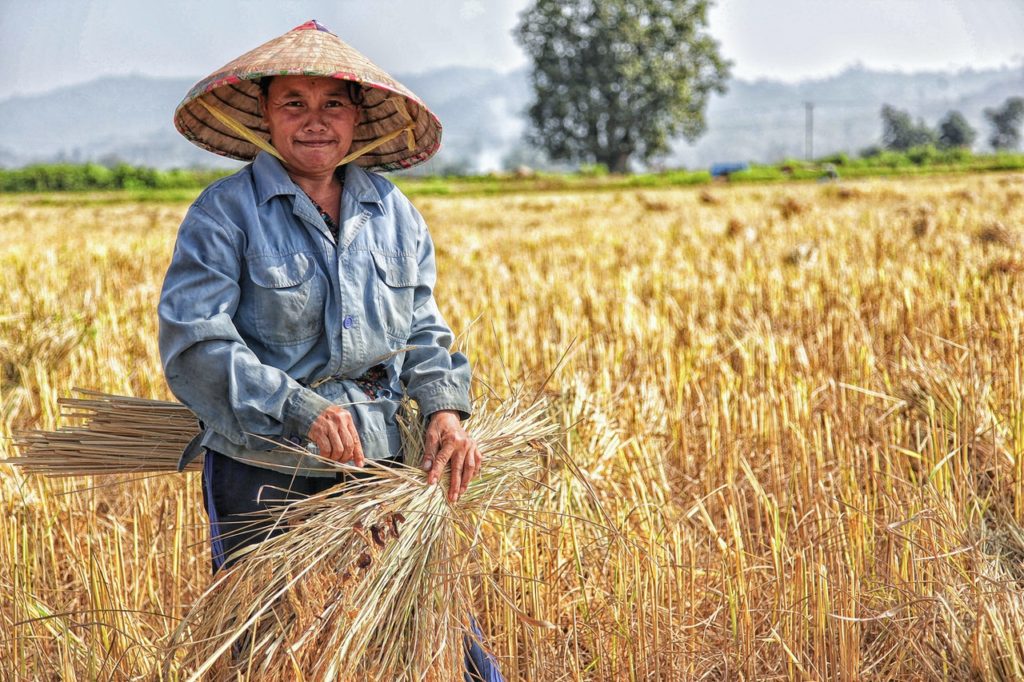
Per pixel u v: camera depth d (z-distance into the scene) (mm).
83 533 3533
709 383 4926
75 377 5055
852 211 16125
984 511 3604
